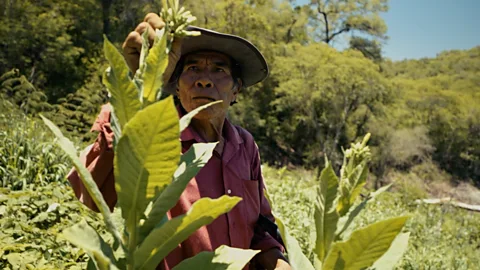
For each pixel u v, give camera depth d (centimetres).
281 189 809
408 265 592
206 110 183
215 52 190
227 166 191
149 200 108
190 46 186
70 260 297
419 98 4141
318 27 5100
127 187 106
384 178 3525
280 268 190
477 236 1331
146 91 109
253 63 202
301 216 496
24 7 2372
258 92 3581
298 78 3478
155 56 109
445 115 4038
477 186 3822
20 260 276
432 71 7256
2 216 360
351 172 120
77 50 2456
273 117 3466
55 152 564
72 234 102
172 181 113
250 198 196
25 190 434
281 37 4159
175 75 198
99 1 2877
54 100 2270
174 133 99
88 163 149
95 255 103
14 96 1444
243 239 188
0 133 564
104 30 2912
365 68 3459
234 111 3222
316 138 3522
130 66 144
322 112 3538
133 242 110
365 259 112
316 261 121
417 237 944
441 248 902
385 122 3662
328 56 3675
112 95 108
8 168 500
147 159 103
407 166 3719
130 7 2981
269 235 200
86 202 148
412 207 1551
